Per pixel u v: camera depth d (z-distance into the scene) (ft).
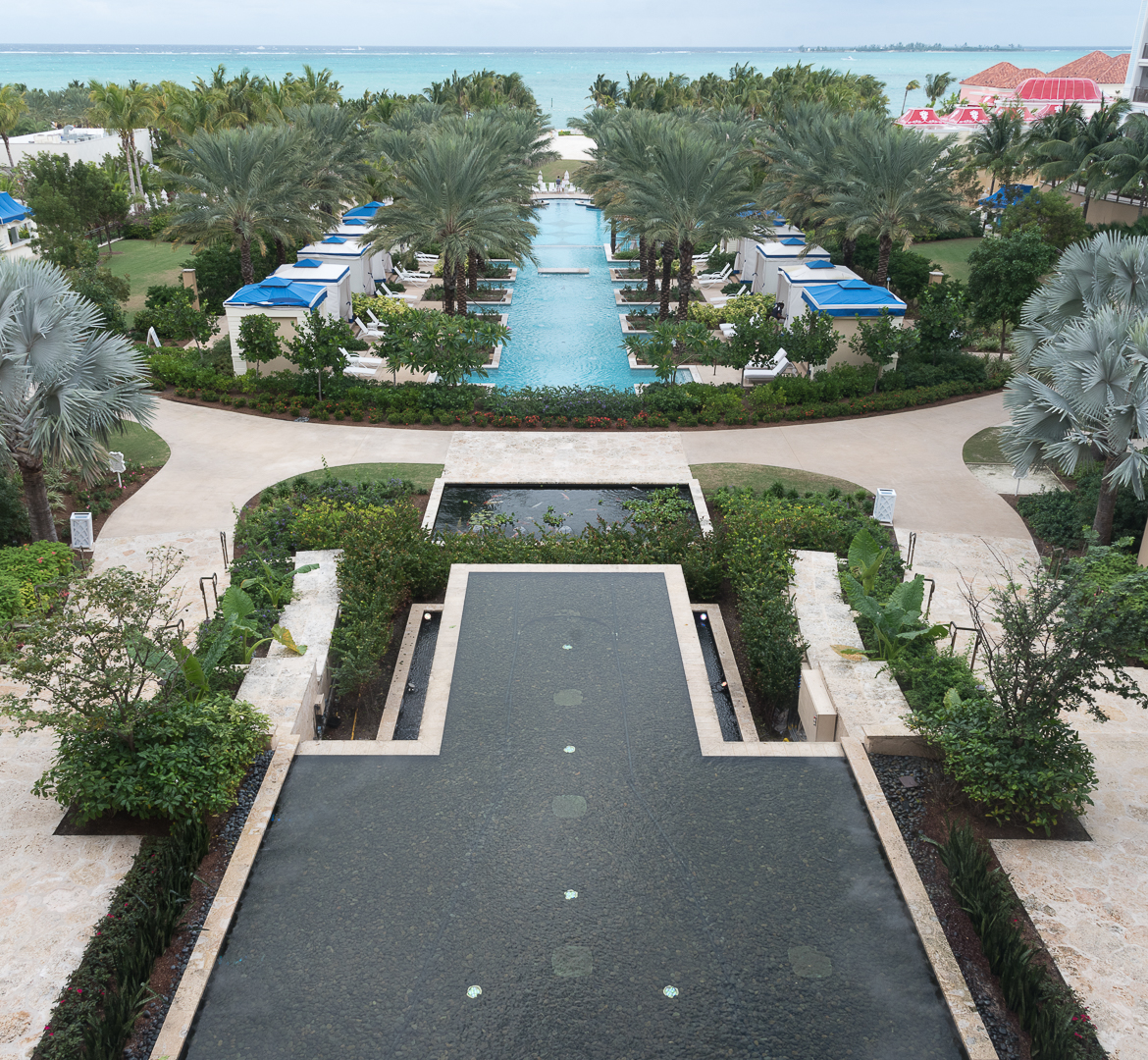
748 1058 21.04
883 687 34.88
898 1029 21.85
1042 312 55.93
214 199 99.14
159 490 59.67
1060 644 28.40
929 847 27.61
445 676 35.53
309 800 29.09
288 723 32.53
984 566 50.83
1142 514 51.75
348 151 125.70
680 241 102.83
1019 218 114.52
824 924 24.70
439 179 94.12
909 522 56.54
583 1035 21.48
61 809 29.35
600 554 47.52
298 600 42.78
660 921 24.66
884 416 76.74
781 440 70.95
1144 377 45.44
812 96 181.47
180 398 78.54
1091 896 26.11
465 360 77.66
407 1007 22.20
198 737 28.94
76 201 134.62
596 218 184.96
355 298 104.73
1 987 22.82
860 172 101.14
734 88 217.56
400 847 27.14
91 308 48.70
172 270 127.03
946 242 151.74
